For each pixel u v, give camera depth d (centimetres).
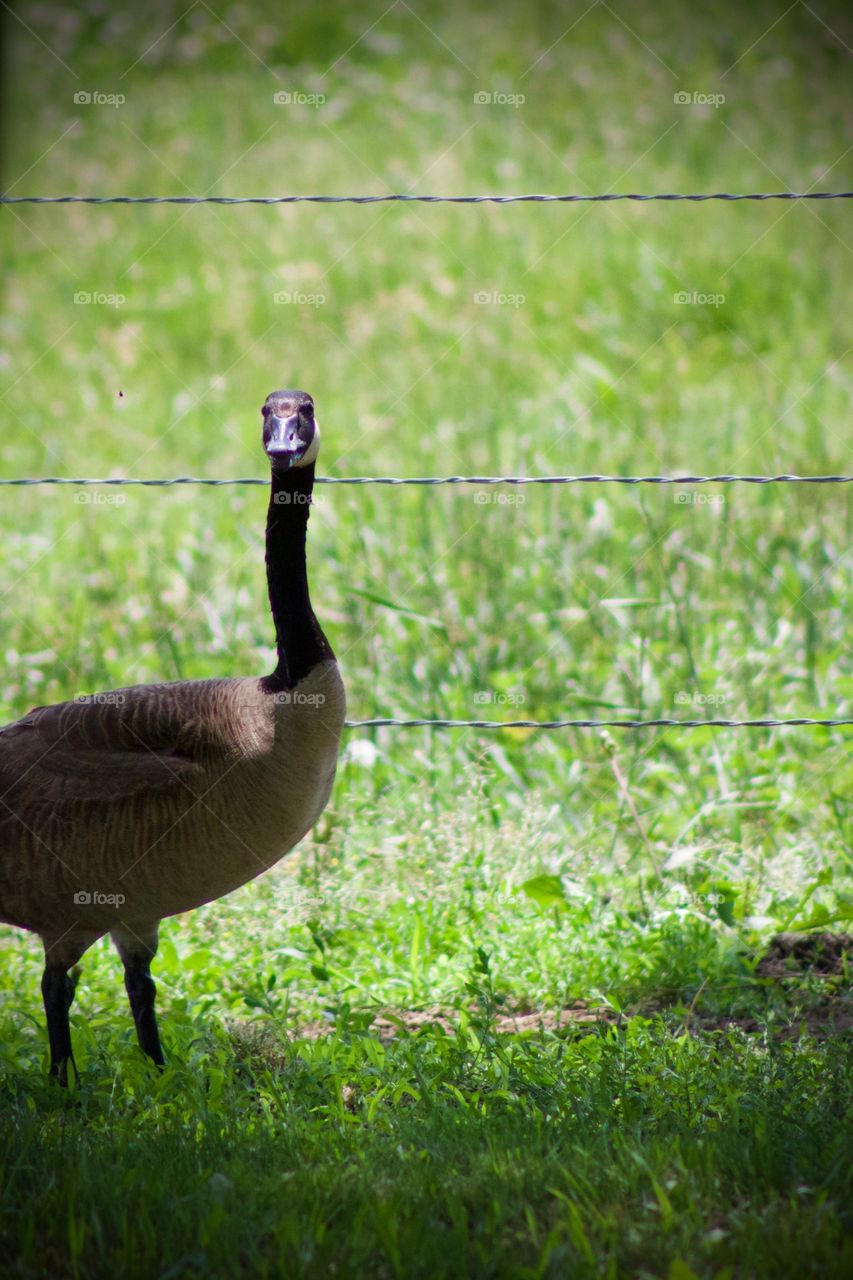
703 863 952
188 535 1622
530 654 1302
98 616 1412
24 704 1245
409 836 978
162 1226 576
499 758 1080
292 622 736
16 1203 600
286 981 869
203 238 2509
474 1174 607
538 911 920
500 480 884
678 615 1195
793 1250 543
